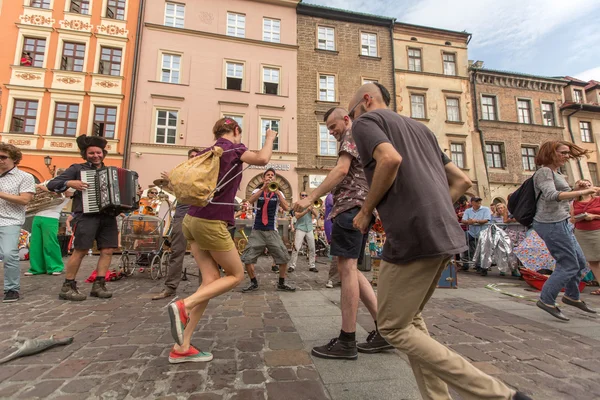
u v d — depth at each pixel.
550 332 2.85
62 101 15.48
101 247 4.17
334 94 18.58
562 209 3.29
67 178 4.01
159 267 5.68
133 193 4.23
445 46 20.55
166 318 3.17
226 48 17.38
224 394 1.72
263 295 4.34
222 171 2.18
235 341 2.53
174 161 15.83
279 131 17.45
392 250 1.42
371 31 19.64
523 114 21.08
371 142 1.41
